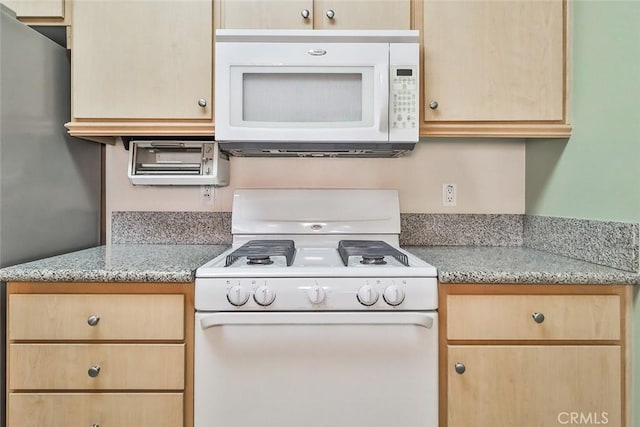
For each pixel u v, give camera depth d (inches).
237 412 42.5
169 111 53.2
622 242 44.3
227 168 64.4
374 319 41.4
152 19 53.0
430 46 53.1
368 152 60.9
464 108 53.3
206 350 42.3
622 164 44.8
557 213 56.9
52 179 54.6
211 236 66.2
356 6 52.9
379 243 56.4
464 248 63.7
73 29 53.1
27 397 42.4
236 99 50.6
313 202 63.2
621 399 43.2
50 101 54.2
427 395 42.8
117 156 66.4
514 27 53.2
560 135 53.8
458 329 43.0
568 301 43.2
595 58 48.7
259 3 52.7
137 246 64.0
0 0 53.4
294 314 41.4
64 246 57.2
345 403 42.7
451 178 66.6
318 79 51.2
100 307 42.7
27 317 42.4
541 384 43.0
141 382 42.7
